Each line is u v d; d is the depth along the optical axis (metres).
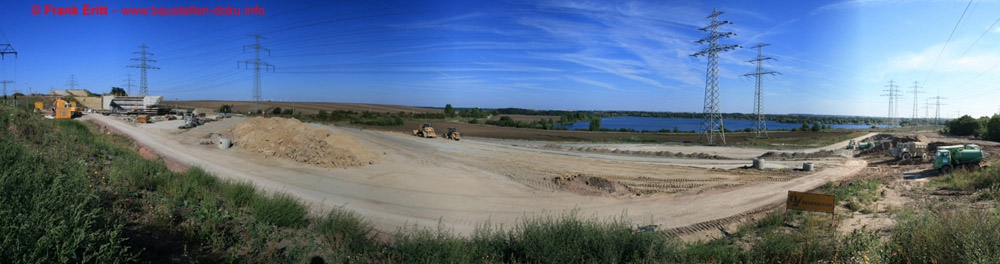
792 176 28.72
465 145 45.94
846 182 25.16
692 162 38.59
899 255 7.39
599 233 9.12
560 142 64.75
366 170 24.23
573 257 8.32
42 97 103.56
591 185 22.56
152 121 61.88
